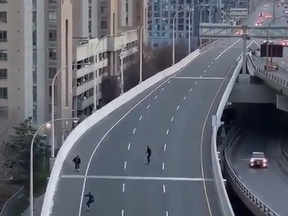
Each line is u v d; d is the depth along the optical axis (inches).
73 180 2610.7
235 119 5290.4
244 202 3051.2
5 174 3508.9
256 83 4832.7
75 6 6176.2
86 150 3002.0
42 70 5000.0
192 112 3828.7
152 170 2755.9
